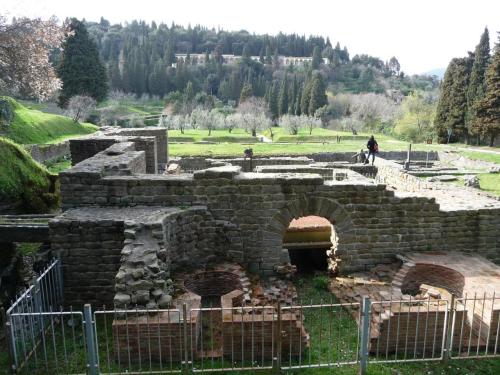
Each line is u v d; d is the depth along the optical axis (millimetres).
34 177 18500
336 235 13555
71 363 9422
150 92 107125
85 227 11461
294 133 67625
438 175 32062
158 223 11031
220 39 168250
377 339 9852
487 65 55312
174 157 31719
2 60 20766
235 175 13047
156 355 9422
